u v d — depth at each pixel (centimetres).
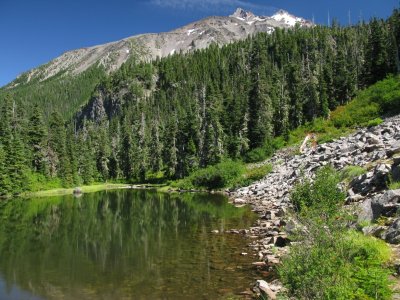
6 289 1900
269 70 15038
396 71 8206
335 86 9062
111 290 1836
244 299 1577
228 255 2273
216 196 6006
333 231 1134
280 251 2133
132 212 4597
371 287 1071
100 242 2909
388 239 1579
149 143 12200
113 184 11244
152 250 2550
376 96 7288
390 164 2488
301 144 7200
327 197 1888
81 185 10219
